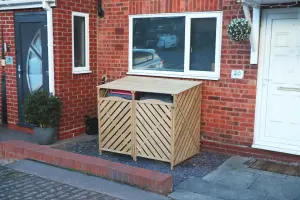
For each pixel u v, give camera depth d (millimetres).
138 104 5461
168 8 6246
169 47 6375
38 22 6637
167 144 5281
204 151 6133
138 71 6727
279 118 5555
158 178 4418
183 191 4480
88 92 7117
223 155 5910
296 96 5391
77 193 4391
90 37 7027
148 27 6566
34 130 6395
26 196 4312
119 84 5895
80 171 5055
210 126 6047
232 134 5875
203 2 5883
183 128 5469
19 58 7035
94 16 7059
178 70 6320
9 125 7406
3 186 4602
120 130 5691
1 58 7293
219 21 5797
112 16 6922
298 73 5340
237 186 4645
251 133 5719
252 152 5750
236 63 5707
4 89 7434
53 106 6164
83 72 6910
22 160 5531
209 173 5121
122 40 6867
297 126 5422
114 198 4258
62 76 6504
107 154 5961
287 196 4340
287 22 5332
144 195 4320
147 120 5414
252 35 5324
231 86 5789
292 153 5367
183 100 5395
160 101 5277
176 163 5363
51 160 5344
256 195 4367
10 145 5762
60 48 6406
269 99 5594
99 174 4891
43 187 4570
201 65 6094
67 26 6508
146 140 5473
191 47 6141
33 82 6930
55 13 6285
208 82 5973
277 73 5492
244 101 5715
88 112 7180
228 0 5648
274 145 5574
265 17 5477
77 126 6961
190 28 6094
